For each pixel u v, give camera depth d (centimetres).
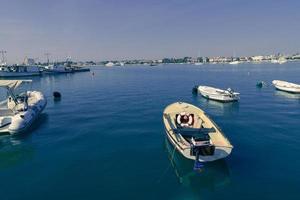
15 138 1819
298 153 1448
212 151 1206
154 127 2036
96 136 1836
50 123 2214
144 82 6044
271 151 1484
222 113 2511
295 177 1188
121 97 3669
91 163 1389
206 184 1155
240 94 3759
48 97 3816
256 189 1103
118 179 1210
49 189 1134
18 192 1116
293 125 1989
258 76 6906
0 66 8550
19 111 2100
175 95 3816
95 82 6328
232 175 1222
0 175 1277
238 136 1759
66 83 6200
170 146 1616
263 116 2322
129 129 1991
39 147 1642
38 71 8925
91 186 1151
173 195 1077
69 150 1581
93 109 2808
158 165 1352
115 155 1490
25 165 1384
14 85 2384
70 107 2961
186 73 9469
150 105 2998
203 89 3625
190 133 1499
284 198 1036
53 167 1351
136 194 1083
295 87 3744
